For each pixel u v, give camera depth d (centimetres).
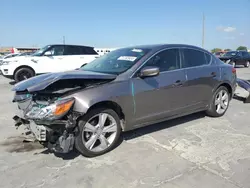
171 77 416
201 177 291
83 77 327
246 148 373
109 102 346
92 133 341
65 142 310
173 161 332
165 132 441
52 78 327
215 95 511
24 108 348
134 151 364
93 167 318
